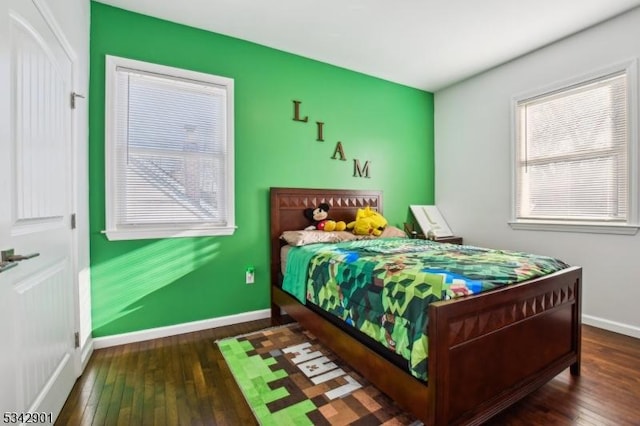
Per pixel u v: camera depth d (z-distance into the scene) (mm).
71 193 1837
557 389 1753
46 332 1449
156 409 1596
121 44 2377
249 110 2893
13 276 1152
